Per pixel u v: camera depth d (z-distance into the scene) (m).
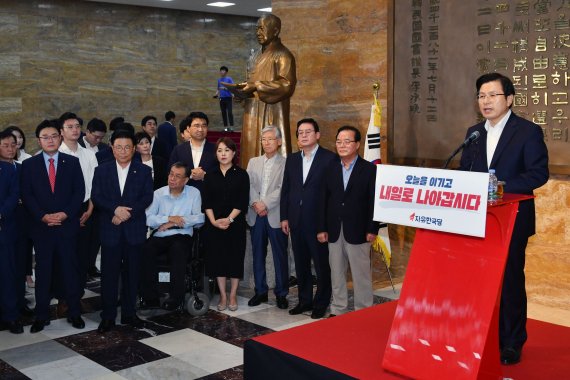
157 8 15.19
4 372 4.55
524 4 5.84
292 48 7.93
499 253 2.93
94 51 14.37
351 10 7.41
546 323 4.01
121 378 4.43
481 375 2.94
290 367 3.39
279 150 6.84
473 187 2.70
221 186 5.85
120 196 5.46
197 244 5.96
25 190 5.37
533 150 3.48
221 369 4.58
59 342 5.17
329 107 7.71
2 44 13.23
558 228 5.83
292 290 6.77
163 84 15.45
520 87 5.91
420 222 2.85
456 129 6.46
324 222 5.47
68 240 5.46
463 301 2.99
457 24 6.36
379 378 3.09
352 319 4.02
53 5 13.77
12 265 5.39
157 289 5.65
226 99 15.05
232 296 6.02
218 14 16.14
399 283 6.96
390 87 7.02
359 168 5.30
